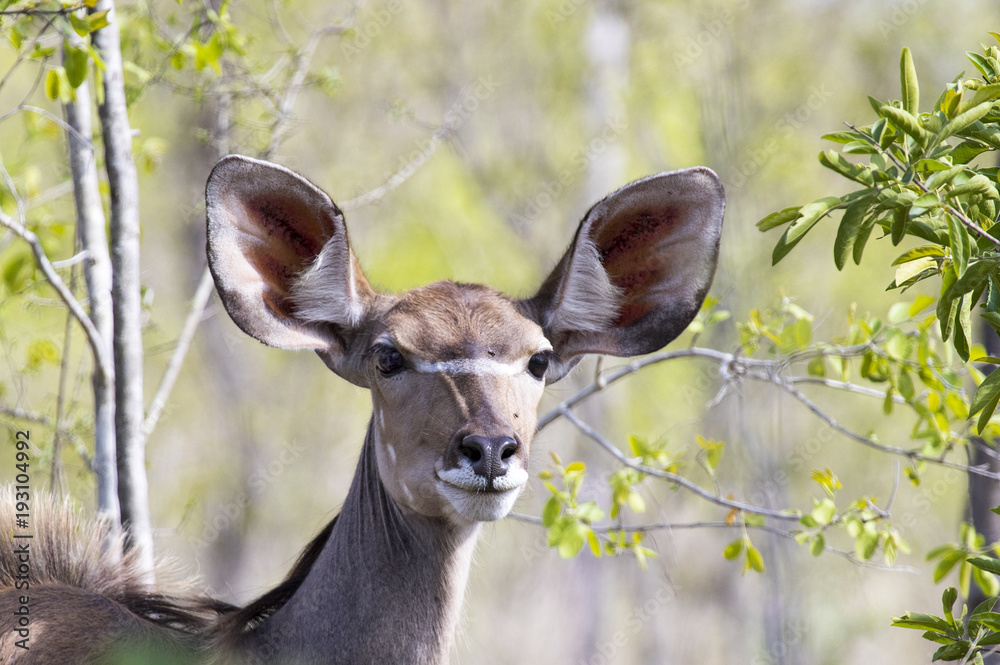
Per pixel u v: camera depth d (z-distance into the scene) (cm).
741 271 2081
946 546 858
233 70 1222
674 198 711
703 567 2275
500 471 623
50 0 838
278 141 1191
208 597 727
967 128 595
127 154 898
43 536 720
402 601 664
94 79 918
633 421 2273
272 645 678
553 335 739
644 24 2419
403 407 661
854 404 2162
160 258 2247
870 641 2091
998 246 586
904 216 566
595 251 728
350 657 661
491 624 2161
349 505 687
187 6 1232
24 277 1115
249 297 683
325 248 695
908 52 597
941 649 620
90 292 939
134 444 893
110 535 825
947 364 870
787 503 1948
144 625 668
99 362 902
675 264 729
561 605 2208
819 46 2559
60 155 1408
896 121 575
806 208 581
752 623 2219
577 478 873
